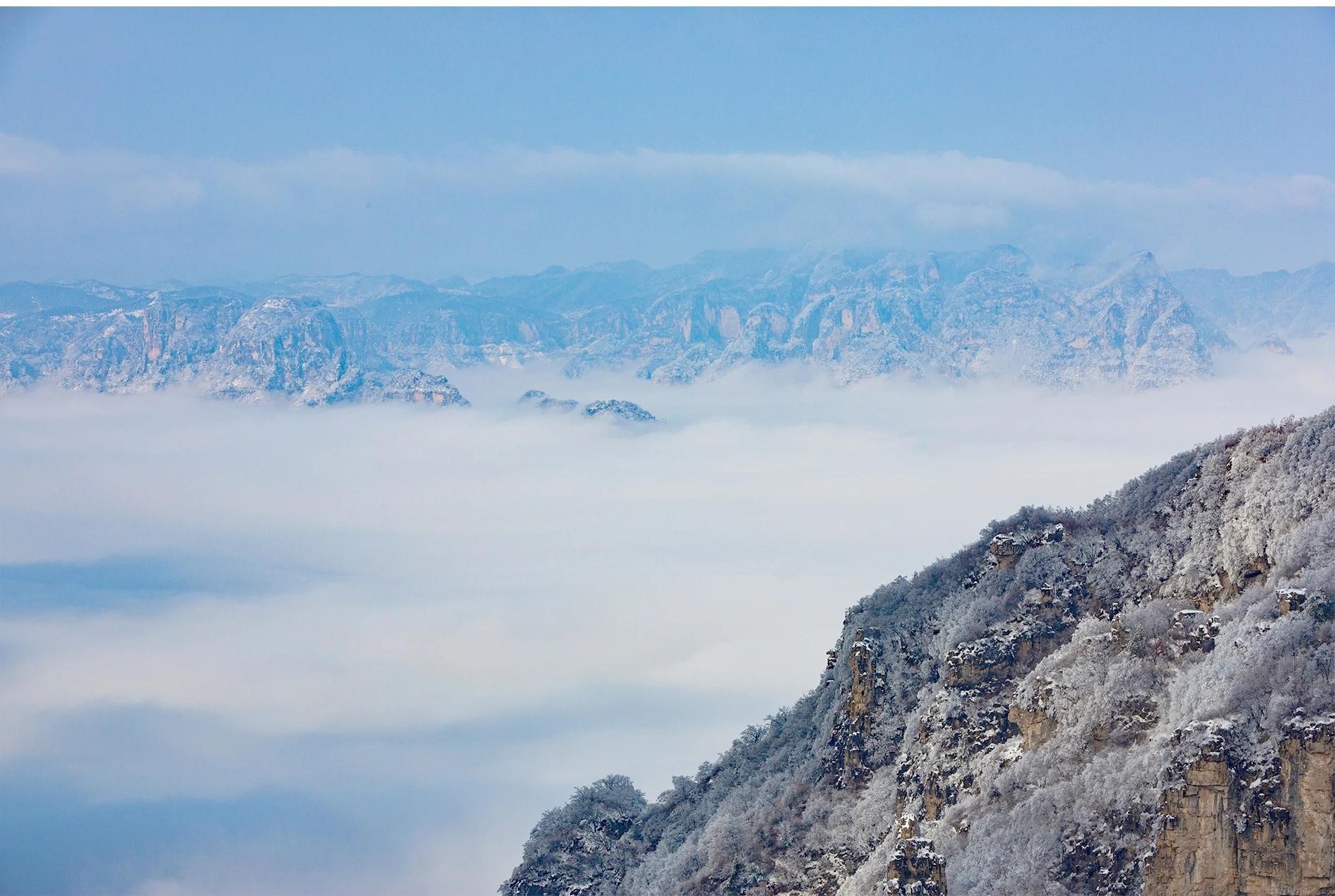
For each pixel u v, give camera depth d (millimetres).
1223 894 172000
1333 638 184375
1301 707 174625
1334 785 167750
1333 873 167000
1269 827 170125
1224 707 183250
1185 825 174875
